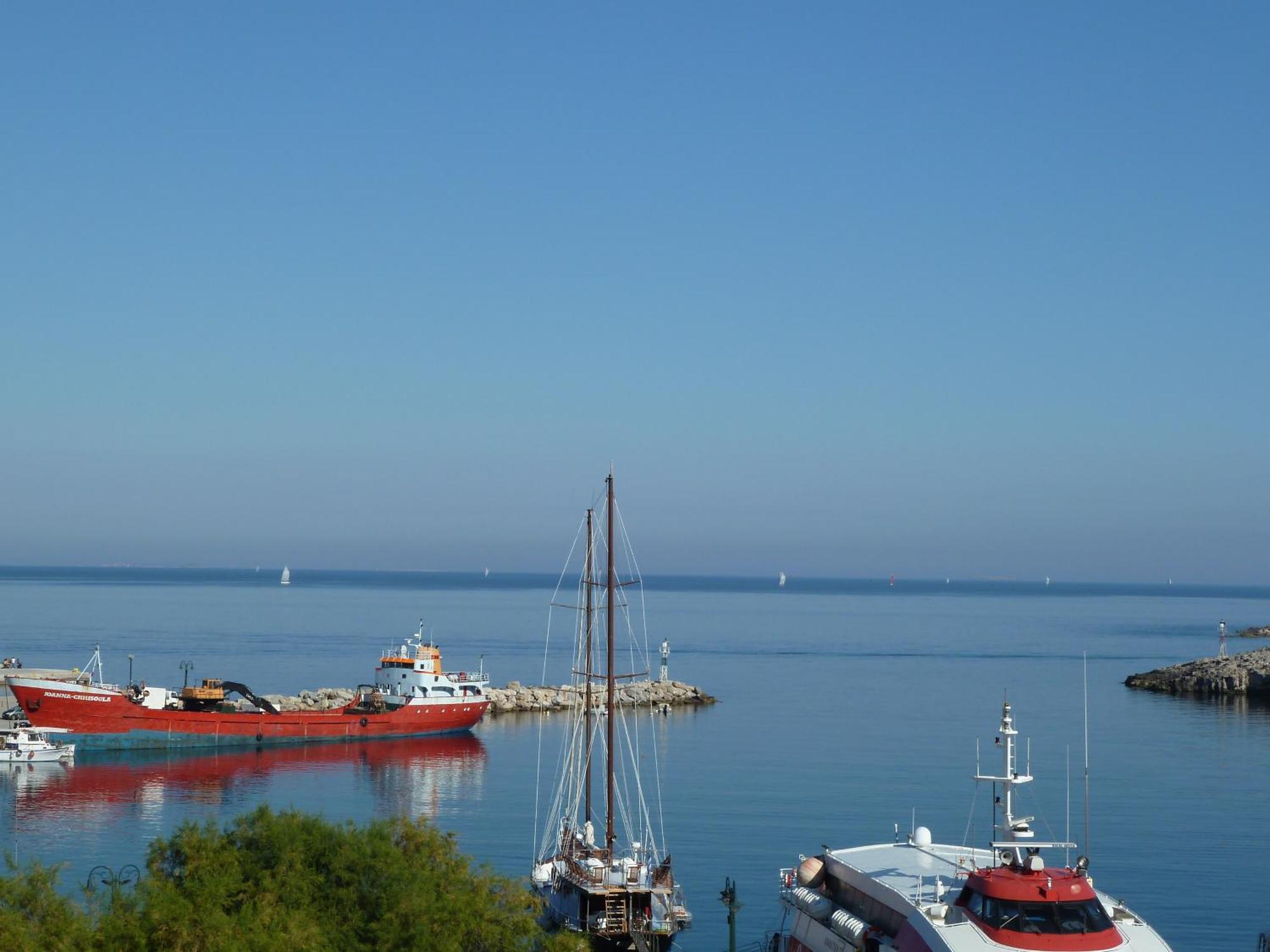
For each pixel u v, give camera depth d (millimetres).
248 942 46000
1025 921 50031
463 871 56156
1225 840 96000
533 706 187250
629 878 73125
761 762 135250
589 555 96375
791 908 63688
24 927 45250
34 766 132125
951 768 131250
